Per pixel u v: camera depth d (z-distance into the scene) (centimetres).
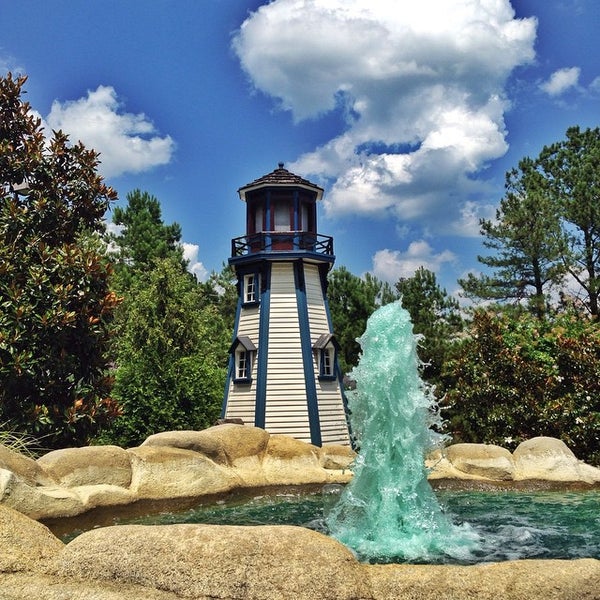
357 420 1007
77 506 871
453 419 1719
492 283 3375
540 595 446
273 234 2225
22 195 1436
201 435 1181
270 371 2139
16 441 1110
